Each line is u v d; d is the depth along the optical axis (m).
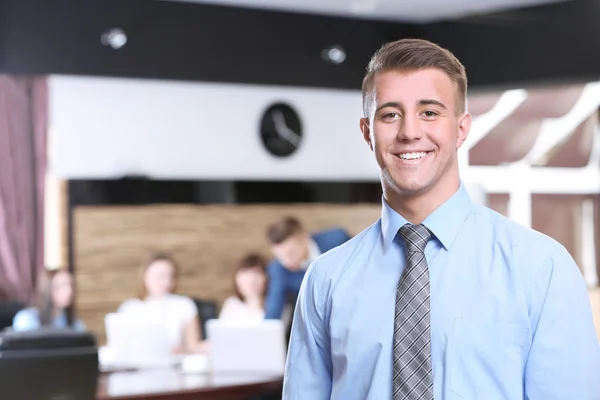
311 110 8.33
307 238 6.65
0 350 4.34
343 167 8.45
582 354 1.75
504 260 1.80
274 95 8.16
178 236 7.75
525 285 1.76
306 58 7.43
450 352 1.76
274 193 8.10
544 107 10.41
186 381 5.01
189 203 7.79
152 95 7.72
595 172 10.91
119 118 7.62
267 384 5.01
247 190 7.99
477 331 1.76
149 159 7.70
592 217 10.99
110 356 5.76
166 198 7.70
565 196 10.82
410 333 1.79
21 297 7.43
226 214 7.92
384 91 1.83
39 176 7.47
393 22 7.70
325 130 8.38
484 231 1.85
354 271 1.92
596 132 10.83
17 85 7.41
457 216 1.86
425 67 1.81
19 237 7.43
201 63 7.06
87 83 7.54
